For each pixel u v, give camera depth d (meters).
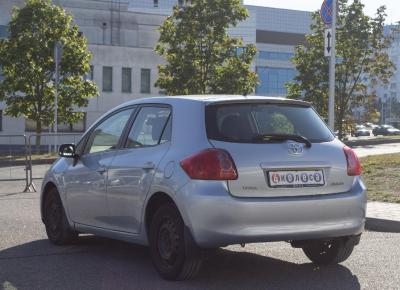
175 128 5.87
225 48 34.97
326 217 5.66
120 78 51.50
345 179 5.88
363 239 8.11
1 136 19.73
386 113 143.25
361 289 5.51
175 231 5.61
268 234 5.41
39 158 23.38
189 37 34.56
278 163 5.54
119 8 59.06
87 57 33.50
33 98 33.16
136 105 6.65
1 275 6.02
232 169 5.38
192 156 5.47
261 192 5.46
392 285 5.64
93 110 50.22
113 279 5.83
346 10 38.03
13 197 13.20
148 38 59.69
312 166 5.70
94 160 6.89
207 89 34.91
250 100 5.95
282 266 6.41
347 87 38.72
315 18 38.16
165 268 5.75
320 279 5.86
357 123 39.00
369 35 37.84
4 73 33.34
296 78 38.78
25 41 32.03
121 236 6.41
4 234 8.35
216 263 6.52
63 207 7.41
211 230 5.29
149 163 5.90
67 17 33.31
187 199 5.38
